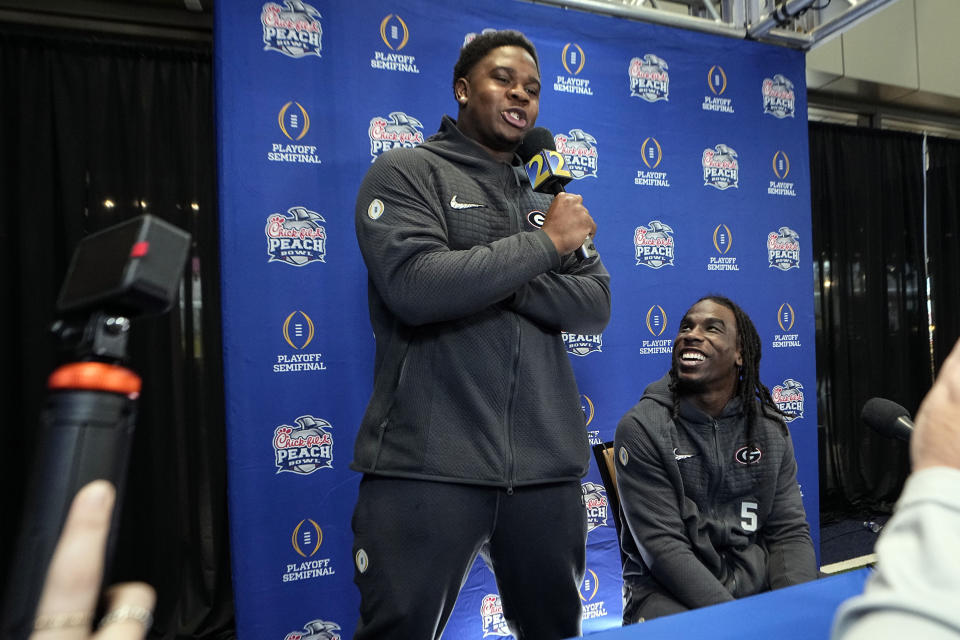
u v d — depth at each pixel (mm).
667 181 2627
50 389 305
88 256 365
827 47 3881
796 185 2881
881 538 327
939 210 4555
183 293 2697
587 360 2473
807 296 2879
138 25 2949
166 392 2605
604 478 1842
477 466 1301
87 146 2604
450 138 1560
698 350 1666
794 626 628
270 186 2053
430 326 1375
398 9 2225
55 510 273
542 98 2426
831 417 4168
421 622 1281
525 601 1396
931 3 4203
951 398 331
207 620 2623
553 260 1300
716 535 1619
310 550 2066
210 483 2693
